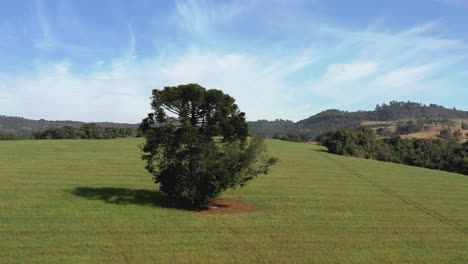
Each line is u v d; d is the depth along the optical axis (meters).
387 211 28.00
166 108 23.66
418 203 32.56
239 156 23.25
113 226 18.77
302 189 36.09
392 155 95.62
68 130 132.75
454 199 36.66
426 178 53.47
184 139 22.61
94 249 15.25
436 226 24.19
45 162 45.03
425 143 107.31
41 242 15.77
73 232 17.45
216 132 23.06
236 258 15.30
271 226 20.95
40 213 20.77
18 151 55.66
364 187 40.19
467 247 19.59
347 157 80.44
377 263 15.92
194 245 16.59
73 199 24.94
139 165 46.66
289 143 118.75
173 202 25.64
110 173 39.19
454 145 115.88
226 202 27.64
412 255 17.41
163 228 18.97
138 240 16.77
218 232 18.94
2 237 16.17
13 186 28.94
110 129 147.12
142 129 24.11
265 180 40.59
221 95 23.55
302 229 20.80
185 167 23.67
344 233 20.59
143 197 26.92
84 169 41.03
